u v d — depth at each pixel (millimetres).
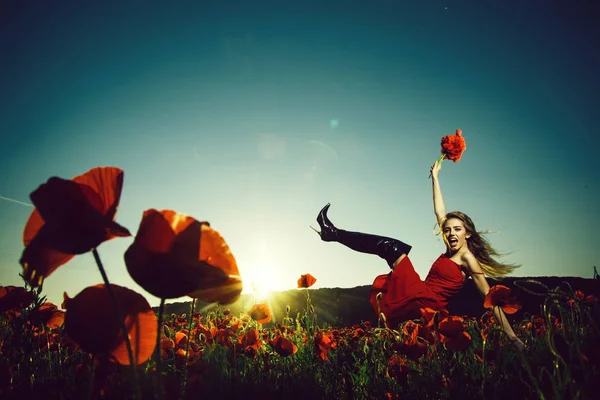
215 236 705
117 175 675
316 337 2303
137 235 628
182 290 633
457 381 1407
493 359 1552
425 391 1513
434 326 1790
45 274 658
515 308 2066
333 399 1823
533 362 1179
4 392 1021
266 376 1884
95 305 730
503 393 1216
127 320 738
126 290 743
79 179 673
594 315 1016
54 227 613
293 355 2557
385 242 4836
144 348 747
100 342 726
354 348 2387
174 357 1342
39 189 616
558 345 993
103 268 637
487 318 3373
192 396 1200
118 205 660
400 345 1754
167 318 2830
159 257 615
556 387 933
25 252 635
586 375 886
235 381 1634
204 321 2924
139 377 762
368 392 1879
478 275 4230
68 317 722
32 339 1312
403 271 4383
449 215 4574
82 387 938
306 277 3672
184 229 629
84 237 619
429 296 4219
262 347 2525
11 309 1350
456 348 1650
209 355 1963
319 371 2164
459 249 4453
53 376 1188
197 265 632
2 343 1304
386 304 4355
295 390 1676
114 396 864
